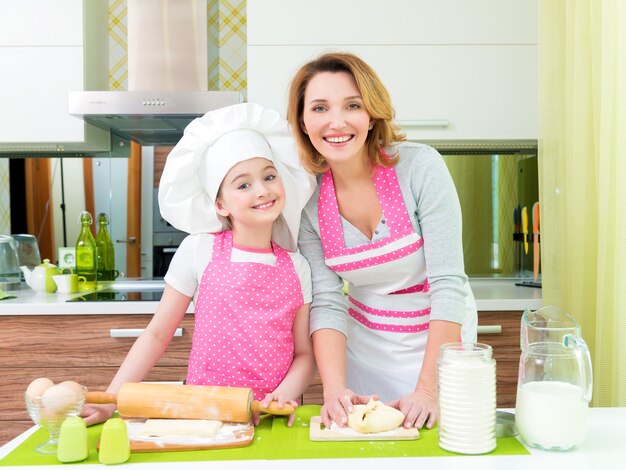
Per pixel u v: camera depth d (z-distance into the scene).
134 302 2.12
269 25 2.36
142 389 0.91
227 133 1.17
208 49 2.83
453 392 0.82
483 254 2.79
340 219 1.29
